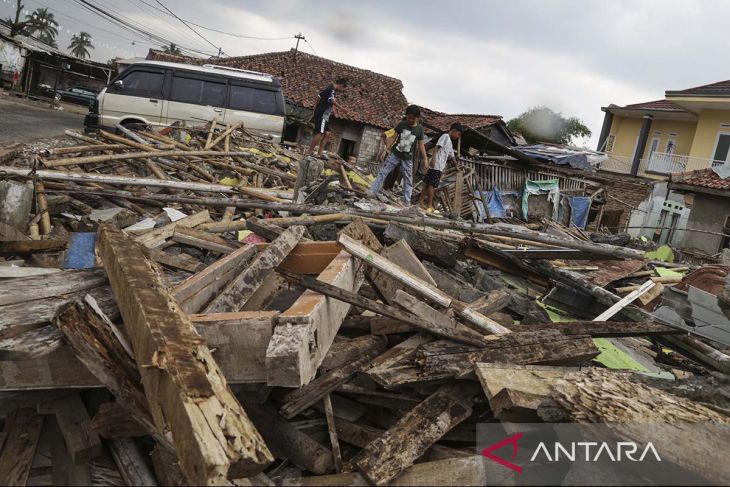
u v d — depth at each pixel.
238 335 2.47
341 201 7.81
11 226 4.66
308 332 2.48
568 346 3.12
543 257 5.53
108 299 2.79
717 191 17.31
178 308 2.38
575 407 2.16
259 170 9.70
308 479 2.27
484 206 14.43
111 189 6.73
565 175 19.17
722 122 25.09
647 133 29.94
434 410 2.58
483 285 5.23
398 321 3.33
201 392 1.82
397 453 2.31
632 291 5.68
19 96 30.78
